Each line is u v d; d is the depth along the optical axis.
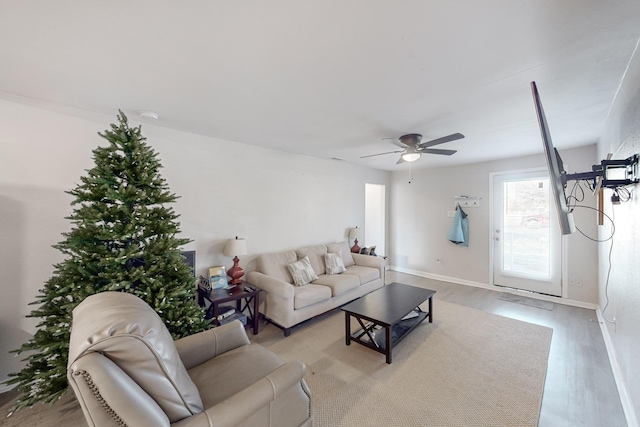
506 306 3.64
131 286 1.76
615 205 2.30
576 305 3.63
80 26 1.21
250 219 3.46
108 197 1.66
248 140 3.22
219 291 2.86
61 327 1.53
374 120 2.49
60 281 1.64
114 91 1.90
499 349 2.53
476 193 4.62
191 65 1.56
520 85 1.80
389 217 5.95
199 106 2.18
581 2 1.07
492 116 2.38
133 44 1.35
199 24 1.20
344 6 1.09
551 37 1.30
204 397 1.29
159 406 0.98
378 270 4.20
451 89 1.86
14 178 2.00
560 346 2.58
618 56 1.47
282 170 3.82
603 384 2.02
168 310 1.85
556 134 2.96
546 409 1.79
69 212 2.21
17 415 1.75
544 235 3.92
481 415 1.72
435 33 1.27
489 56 1.47
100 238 1.66
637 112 1.48
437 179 5.15
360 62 1.53
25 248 2.04
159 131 2.70
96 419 0.86
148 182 1.83
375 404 1.82
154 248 1.85
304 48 1.40
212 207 3.10
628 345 1.82
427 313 3.10
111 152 1.80
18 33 1.26
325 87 1.84
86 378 0.85
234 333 1.76
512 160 4.20
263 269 3.34
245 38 1.31
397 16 1.15
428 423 1.66
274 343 2.68
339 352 2.50
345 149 3.70
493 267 4.43
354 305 2.70
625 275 1.97
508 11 1.12
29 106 2.04
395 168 5.44
